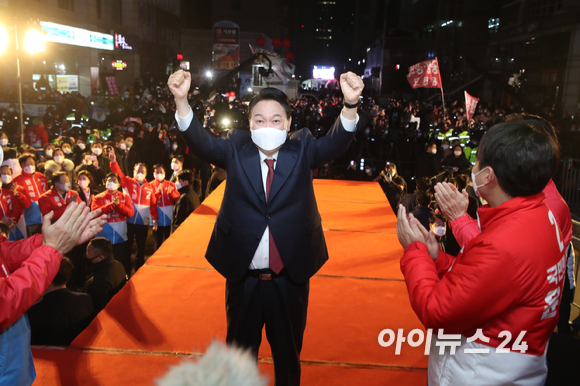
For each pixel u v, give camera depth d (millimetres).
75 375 2605
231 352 520
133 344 2912
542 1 32969
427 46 50656
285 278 1976
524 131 1365
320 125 19891
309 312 3361
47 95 18344
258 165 1934
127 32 32281
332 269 4109
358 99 1824
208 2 56562
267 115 1854
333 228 5238
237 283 2008
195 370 493
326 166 11141
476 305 1275
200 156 1952
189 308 3381
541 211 1368
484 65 42844
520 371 1324
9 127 12406
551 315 1332
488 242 1295
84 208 1528
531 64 32188
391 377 2660
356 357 2842
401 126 20703
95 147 8383
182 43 48156
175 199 6598
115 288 4180
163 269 4051
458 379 1391
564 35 27172
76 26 23984
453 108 29859
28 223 6500
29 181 6457
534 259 1265
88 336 2984
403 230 1675
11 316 1344
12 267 1640
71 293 3363
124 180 6391
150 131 11578
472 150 10906
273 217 1908
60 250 1484
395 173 7637
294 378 2109
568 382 2064
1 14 10773
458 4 45312
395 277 3971
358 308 3436
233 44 36500
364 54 80375
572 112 26250
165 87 31203
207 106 18406
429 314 1358
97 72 27297
